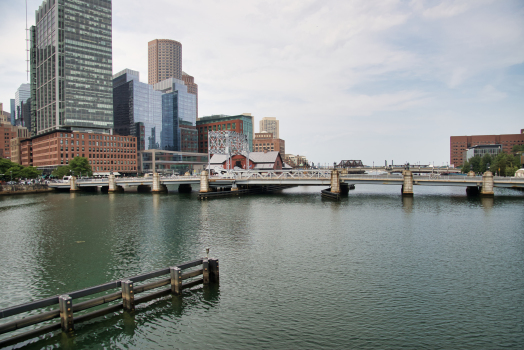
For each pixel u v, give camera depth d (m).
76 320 22.52
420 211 66.81
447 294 26.47
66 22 196.50
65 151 182.62
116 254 37.78
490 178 87.00
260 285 28.34
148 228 51.69
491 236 44.72
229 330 21.67
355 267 32.62
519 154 189.25
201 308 24.48
